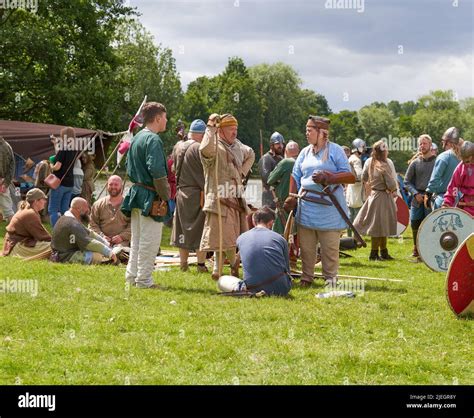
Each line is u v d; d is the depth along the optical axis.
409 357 6.67
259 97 85.75
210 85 84.69
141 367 6.25
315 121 10.27
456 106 94.31
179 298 8.79
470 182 11.55
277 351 6.73
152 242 9.41
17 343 6.79
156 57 65.38
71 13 33.56
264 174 13.21
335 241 10.35
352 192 18.34
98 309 8.05
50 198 16.09
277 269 9.07
